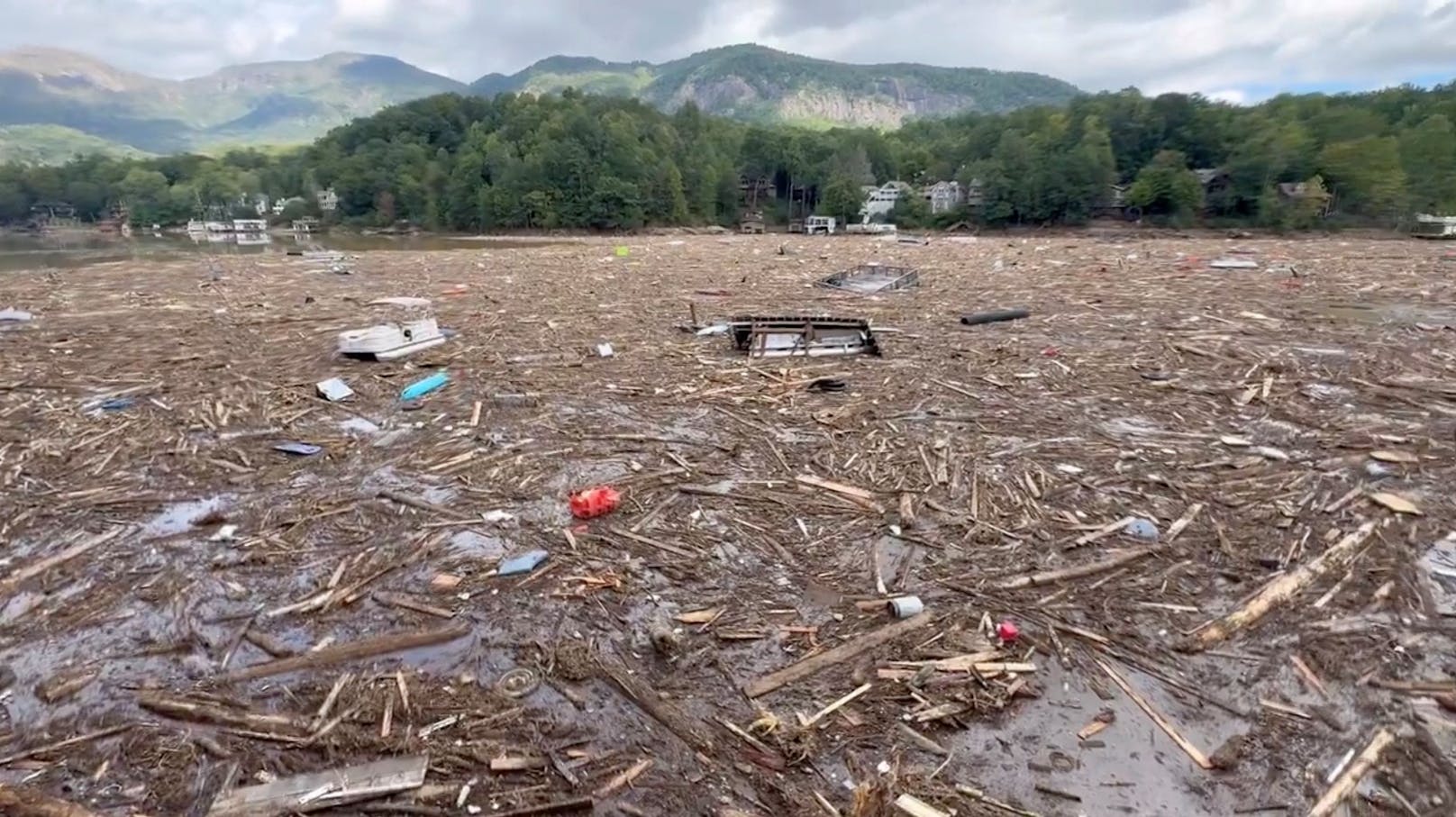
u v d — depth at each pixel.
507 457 9.73
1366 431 10.34
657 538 7.48
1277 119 77.81
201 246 60.34
